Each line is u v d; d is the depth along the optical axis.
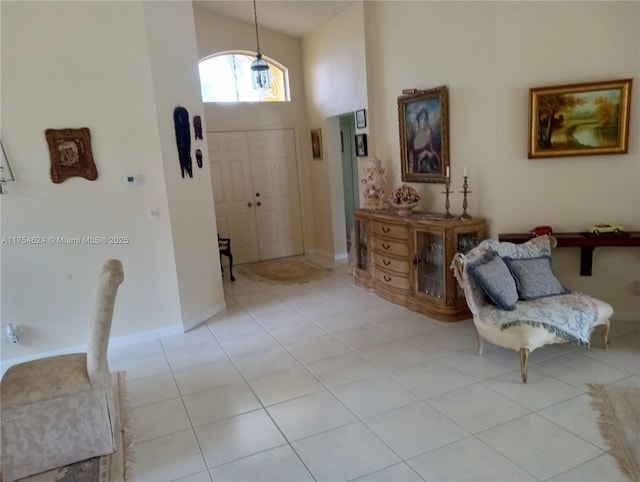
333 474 2.18
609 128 3.43
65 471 2.32
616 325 3.66
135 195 3.81
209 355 3.62
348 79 5.52
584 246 3.43
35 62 3.38
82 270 3.72
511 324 2.93
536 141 3.60
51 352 3.71
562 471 2.11
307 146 6.82
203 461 2.33
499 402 2.70
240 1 5.35
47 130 3.47
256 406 2.82
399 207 4.51
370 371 3.18
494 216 3.88
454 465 2.19
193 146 4.29
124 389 3.12
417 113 4.49
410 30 4.49
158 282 4.00
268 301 4.93
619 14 3.29
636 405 2.58
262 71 5.09
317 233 6.98
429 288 4.18
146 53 3.70
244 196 6.61
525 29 3.52
